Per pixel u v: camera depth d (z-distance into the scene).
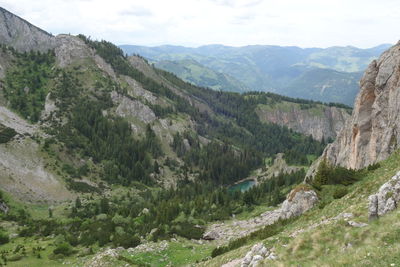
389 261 22.72
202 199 129.12
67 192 164.00
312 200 61.81
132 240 79.44
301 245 32.00
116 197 169.38
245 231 81.25
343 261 25.61
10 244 88.12
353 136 103.12
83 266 60.31
